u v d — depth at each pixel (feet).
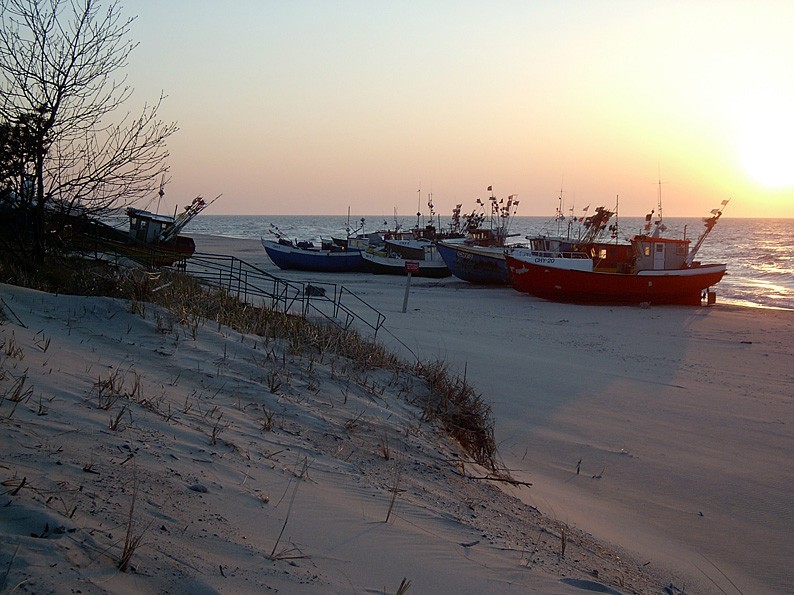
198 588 9.95
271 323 35.94
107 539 10.41
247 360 27.17
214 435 17.10
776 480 29.89
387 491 17.70
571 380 48.03
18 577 8.68
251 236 358.84
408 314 81.82
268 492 15.01
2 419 14.38
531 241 132.77
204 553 11.20
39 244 37.17
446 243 139.85
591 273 104.47
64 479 12.21
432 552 14.39
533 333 71.61
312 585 11.24
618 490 27.96
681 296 107.45
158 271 45.52
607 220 129.49
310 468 17.70
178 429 17.29
